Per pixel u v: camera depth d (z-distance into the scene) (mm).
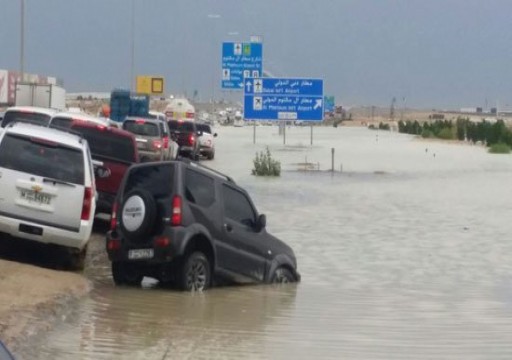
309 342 10672
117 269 13742
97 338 10375
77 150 14820
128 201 13391
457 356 10156
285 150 68312
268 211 28141
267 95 63625
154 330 10977
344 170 48844
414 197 34250
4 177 14477
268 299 13570
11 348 9547
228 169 46406
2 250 15859
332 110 178250
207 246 13648
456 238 22844
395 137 106000
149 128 35156
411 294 14734
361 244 21344
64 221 14656
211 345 10297
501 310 13312
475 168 52375
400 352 10289
